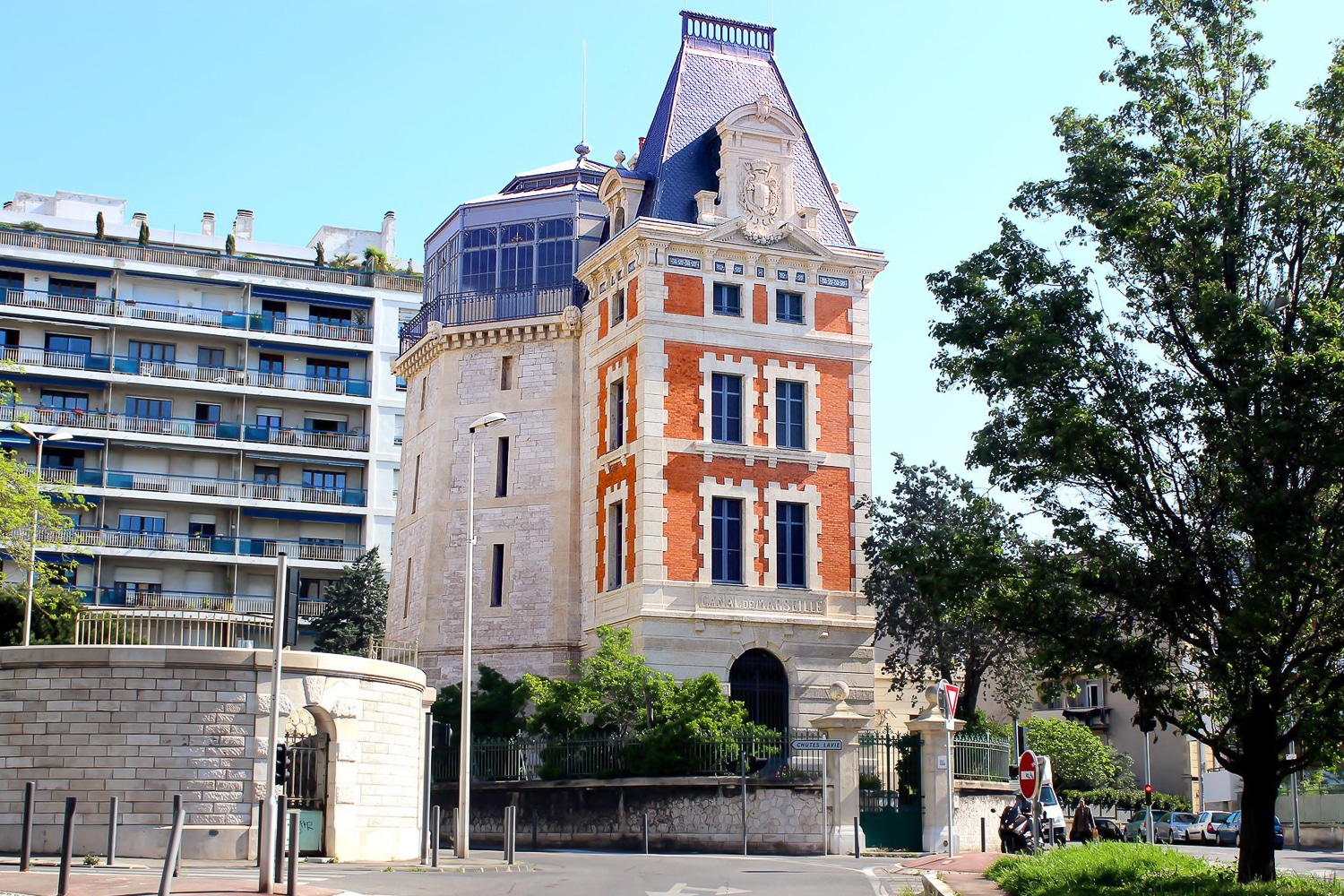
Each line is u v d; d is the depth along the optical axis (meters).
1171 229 24.08
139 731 30.86
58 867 26.17
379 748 34.09
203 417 84.75
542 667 51.91
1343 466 21.72
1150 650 23.98
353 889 24.88
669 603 47.41
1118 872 23.30
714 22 55.88
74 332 83.00
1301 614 22.94
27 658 31.22
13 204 94.19
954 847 41.12
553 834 43.72
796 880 28.42
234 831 30.81
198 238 95.12
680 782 40.81
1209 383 23.44
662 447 48.41
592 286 53.31
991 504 26.16
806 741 40.31
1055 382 24.50
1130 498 24.23
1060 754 79.00
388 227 99.94
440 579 54.59
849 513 50.62
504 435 54.81
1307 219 23.53
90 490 80.06
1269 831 23.41
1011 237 25.56
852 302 52.06
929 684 52.41
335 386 86.50
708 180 52.12
